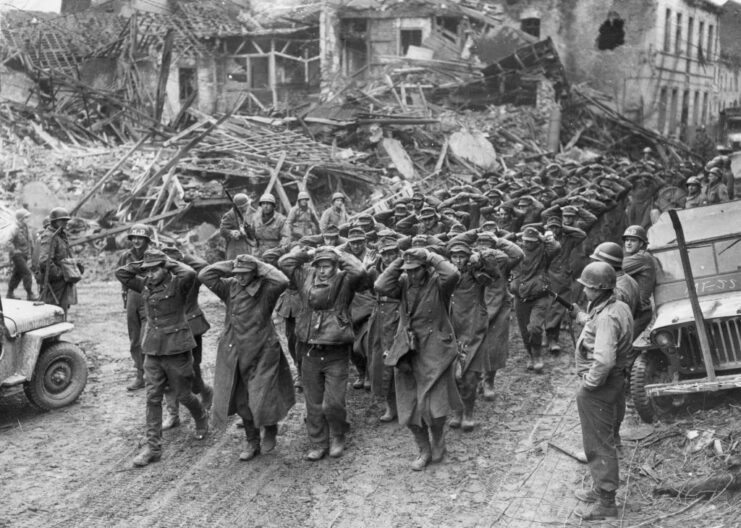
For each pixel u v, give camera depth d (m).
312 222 12.98
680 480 6.50
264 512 6.47
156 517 6.40
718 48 47.31
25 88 27.56
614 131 34.19
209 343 11.39
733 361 7.33
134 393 9.35
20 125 22.89
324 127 24.25
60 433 8.16
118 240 16.95
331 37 32.50
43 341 8.79
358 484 6.93
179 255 8.39
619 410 6.76
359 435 8.01
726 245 8.19
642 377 7.54
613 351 5.84
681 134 42.22
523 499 6.53
